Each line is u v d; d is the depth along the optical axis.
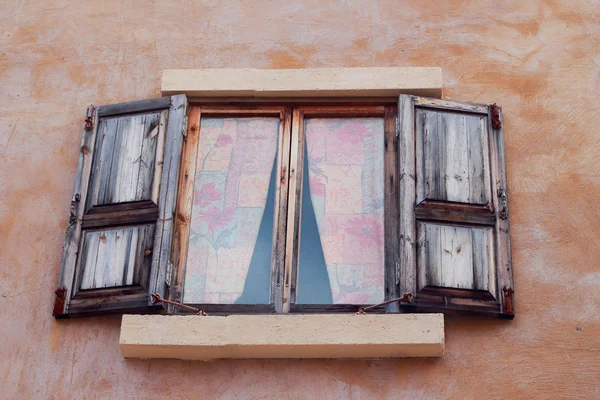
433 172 5.15
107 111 5.52
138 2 6.07
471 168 5.18
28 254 5.24
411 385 4.69
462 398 4.65
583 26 5.80
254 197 5.34
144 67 5.83
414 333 4.65
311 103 5.55
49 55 5.93
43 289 5.12
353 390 4.70
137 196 5.18
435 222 5.02
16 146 5.61
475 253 4.93
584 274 4.98
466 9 5.89
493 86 5.61
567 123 5.45
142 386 4.79
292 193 5.27
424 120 5.31
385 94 5.48
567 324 4.83
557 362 4.72
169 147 5.29
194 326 4.75
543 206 5.18
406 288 4.82
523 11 5.87
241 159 5.45
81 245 5.11
